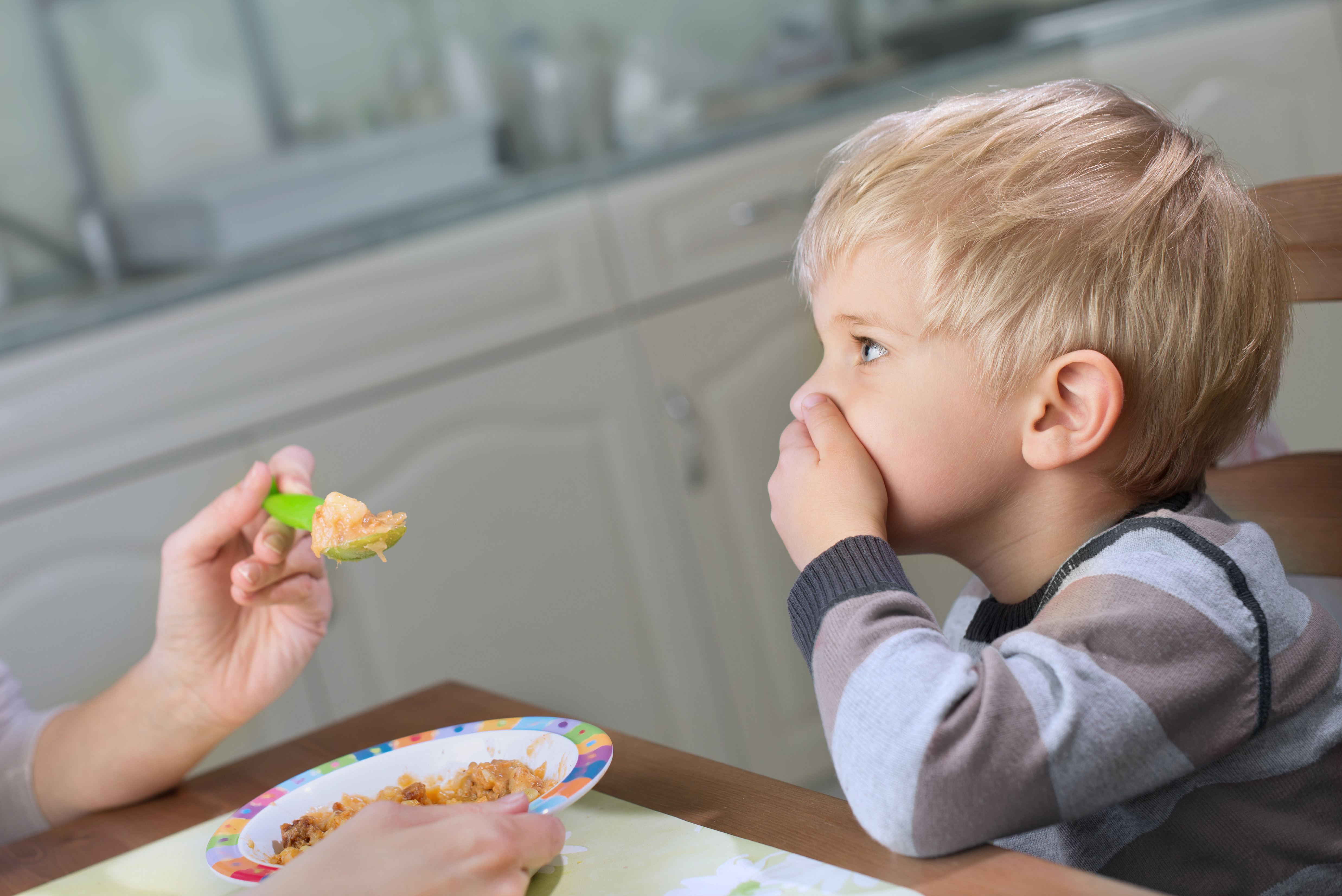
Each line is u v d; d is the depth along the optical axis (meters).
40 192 2.37
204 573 0.81
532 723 0.69
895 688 0.57
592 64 2.64
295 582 0.81
